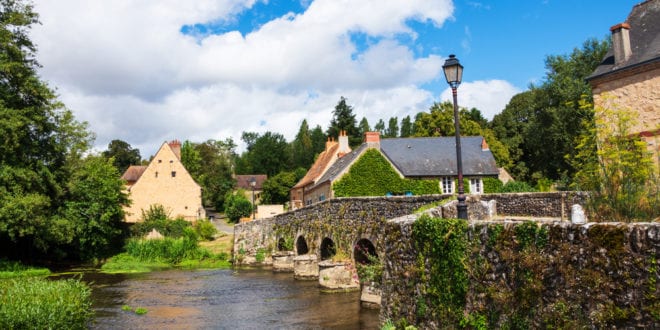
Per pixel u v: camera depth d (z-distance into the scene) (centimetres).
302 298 2238
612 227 738
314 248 2889
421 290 1134
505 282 904
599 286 739
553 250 820
